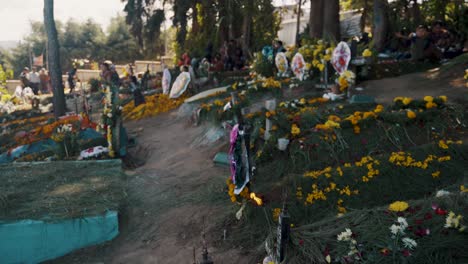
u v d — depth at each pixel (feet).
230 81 47.50
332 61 30.01
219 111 29.99
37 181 20.90
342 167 17.83
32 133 37.76
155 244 16.31
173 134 34.35
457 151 17.78
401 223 11.14
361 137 20.35
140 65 103.30
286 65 39.50
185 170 24.62
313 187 16.92
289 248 11.96
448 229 10.91
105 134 30.81
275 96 33.01
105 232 16.88
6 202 17.63
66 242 16.46
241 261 14.16
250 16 65.67
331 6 52.08
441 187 16.14
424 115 20.93
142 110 45.83
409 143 19.70
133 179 23.52
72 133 31.27
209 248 15.30
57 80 51.08
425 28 39.17
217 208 18.33
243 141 15.69
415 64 37.91
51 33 50.44
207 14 72.28
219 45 72.08
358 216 12.54
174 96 46.60
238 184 15.84
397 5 65.92
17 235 15.92
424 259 10.28
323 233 12.23
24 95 72.84
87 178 21.63
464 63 31.94
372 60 36.27
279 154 20.57
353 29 86.43
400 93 28.63
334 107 25.53
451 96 25.04
